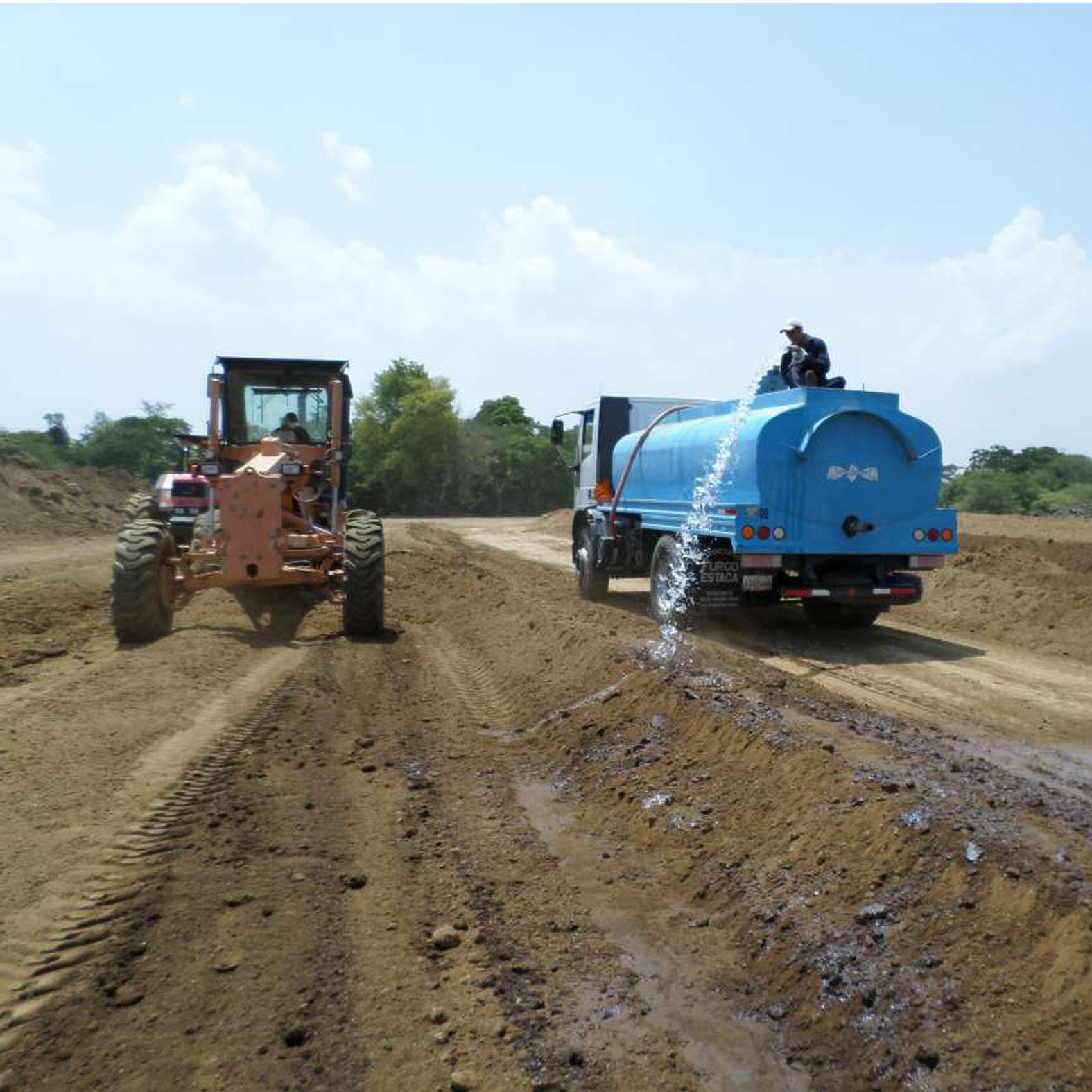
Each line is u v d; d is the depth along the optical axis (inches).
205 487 565.3
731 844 178.5
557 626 364.8
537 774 235.5
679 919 159.2
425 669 338.3
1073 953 119.8
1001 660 374.3
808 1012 129.6
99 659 337.7
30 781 200.7
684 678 267.3
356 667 334.0
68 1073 112.3
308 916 150.8
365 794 209.9
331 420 477.4
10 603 430.0
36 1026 120.9
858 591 397.1
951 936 132.3
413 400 2401.6
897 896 144.2
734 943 150.5
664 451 469.7
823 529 387.2
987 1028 116.5
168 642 350.0
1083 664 365.1
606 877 174.7
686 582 419.8
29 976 131.7
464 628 428.1
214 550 380.8
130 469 1465.3
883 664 366.0
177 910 150.2
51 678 305.9
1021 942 126.1
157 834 178.4
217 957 137.3
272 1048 117.6
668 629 415.2
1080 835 154.0
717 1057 121.0
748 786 196.4
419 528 1253.7
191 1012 124.3
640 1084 114.8
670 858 182.1
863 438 390.0
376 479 2449.6
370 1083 112.0
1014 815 162.2
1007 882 134.9
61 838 173.9
